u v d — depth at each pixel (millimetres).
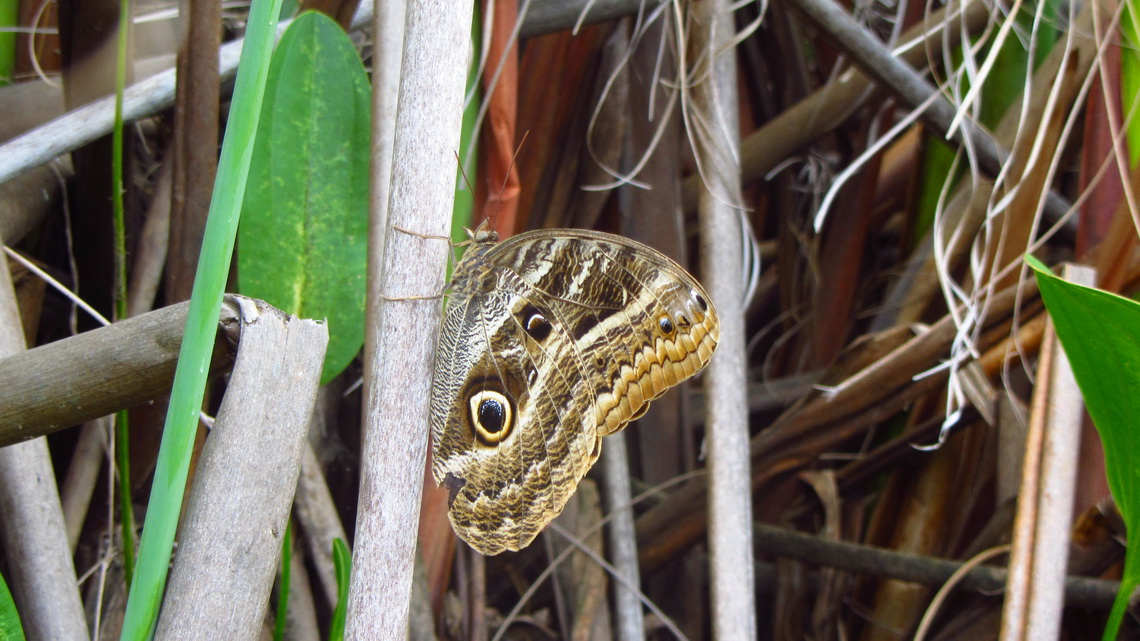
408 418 532
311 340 518
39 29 633
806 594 696
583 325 582
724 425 614
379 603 527
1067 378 591
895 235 851
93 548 611
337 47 581
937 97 668
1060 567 578
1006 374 650
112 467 594
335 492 648
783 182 756
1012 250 675
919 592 678
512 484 577
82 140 594
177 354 513
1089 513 639
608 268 581
